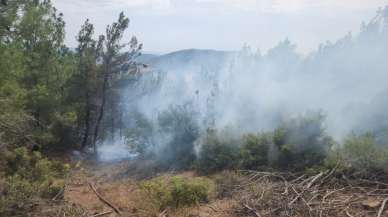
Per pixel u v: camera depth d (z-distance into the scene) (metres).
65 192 8.72
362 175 6.90
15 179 6.59
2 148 7.53
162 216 6.58
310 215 5.48
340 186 6.71
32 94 12.88
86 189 9.26
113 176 11.55
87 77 16.55
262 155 9.20
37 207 6.52
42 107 13.35
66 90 15.85
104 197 8.20
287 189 6.68
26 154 8.11
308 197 6.20
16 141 8.79
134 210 7.14
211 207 6.67
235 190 7.38
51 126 13.81
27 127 9.52
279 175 7.97
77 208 6.91
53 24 13.34
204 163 10.35
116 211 7.17
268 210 5.88
